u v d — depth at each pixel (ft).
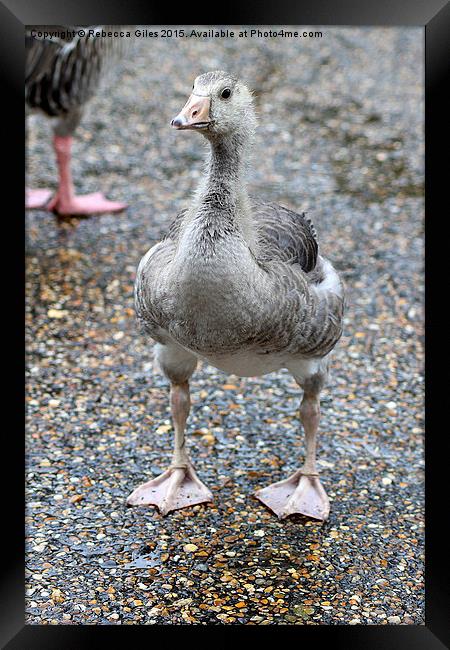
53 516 13.20
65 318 18.25
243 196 11.24
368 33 32.24
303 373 12.64
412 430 15.55
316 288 12.08
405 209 22.91
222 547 12.67
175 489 13.61
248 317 10.98
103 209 22.06
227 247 10.69
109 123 26.50
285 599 11.74
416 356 17.60
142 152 25.30
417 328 18.43
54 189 23.07
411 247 21.26
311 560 12.46
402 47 31.53
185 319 11.16
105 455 14.65
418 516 13.43
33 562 12.26
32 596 11.68
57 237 21.01
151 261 11.95
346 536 12.96
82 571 12.15
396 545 12.80
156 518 13.24
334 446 15.07
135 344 17.69
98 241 20.97
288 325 11.51
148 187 23.58
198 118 10.59
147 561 12.37
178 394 13.34
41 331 17.81
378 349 17.78
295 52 30.96
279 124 26.91
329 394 16.49
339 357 17.53
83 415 15.62
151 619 11.35
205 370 17.11
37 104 19.93
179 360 12.88
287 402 16.28
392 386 16.74
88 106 27.20
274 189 23.59
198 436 15.21
